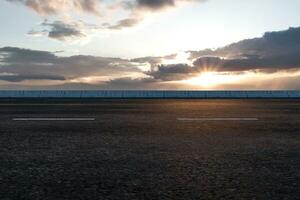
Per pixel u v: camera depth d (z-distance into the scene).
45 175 3.46
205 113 10.70
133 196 2.80
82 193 2.88
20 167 3.79
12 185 3.11
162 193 2.88
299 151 4.71
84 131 6.53
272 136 6.00
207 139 5.67
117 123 7.78
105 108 13.55
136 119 8.70
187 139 5.66
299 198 2.76
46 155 4.42
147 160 4.15
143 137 5.85
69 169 3.71
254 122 8.03
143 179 3.32
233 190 2.97
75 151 4.68
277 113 10.74
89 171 3.62
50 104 17.70
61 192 2.91
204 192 2.91
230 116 9.59
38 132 6.39
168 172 3.59
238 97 34.81
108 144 5.20
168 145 5.12
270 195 2.83
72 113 10.69
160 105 16.41
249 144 5.23
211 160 4.16
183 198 2.75
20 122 7.97
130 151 4.69
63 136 5.95
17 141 5.45
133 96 34.44
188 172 3.59
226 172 3.59
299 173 3.56
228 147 4.99
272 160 4.17
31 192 2.91
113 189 2.99
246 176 3.44
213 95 34.94
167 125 7.42
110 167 3.80
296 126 7.30
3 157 4.30
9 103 19.20
